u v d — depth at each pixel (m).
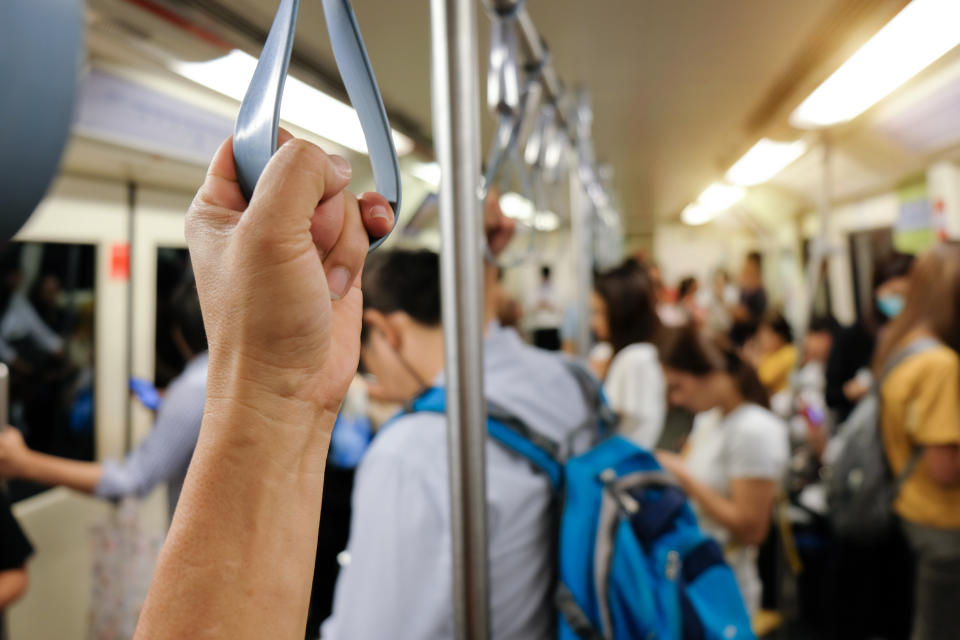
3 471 1.35
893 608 2.01
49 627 1.87
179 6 0.77
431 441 0.75
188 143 1.66
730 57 1.47
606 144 2.50
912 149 2.83
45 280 1.92
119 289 2.11
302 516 0.30
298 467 0.30
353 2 0.59
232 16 0.62
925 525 1.71
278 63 0.27
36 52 0.44
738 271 6.62
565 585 0.76
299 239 0.27
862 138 2.95
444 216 0.63
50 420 1.93
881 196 3.71
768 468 1.56
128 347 2.14
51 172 0.48
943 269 1.71
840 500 1.96
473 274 0.63
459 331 0.63
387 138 0.30
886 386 1.77
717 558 0.87
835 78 1.83
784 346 3.29
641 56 1.43
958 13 1.39
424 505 0.72
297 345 0.28
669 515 0.85
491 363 0.90
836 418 3.16
